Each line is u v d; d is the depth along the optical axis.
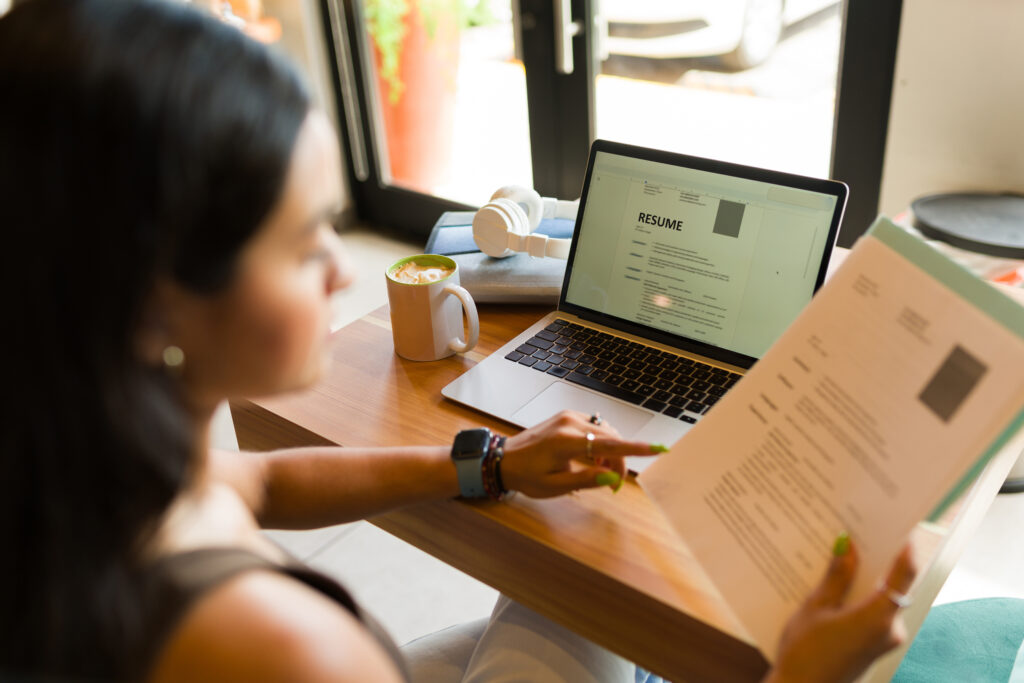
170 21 0.46
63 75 0.42
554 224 1.31
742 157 2.47
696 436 0.74
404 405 0.99
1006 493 1.76
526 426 0.92
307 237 0.53
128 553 0.47
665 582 0.73
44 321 0.42
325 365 0.59
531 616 0.90
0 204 0.41
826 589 0.60
